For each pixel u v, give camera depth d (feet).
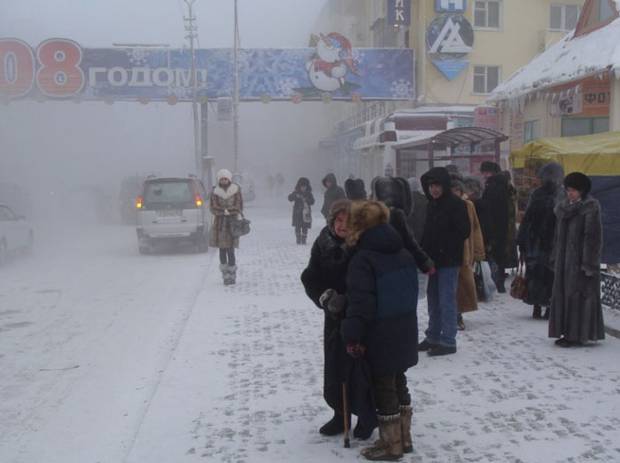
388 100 112.78
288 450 17.54
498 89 69.72
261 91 114.62
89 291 42.83
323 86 113.70
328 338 17.57
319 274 17.53
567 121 59.06
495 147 51.57
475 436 18.06
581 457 16.62
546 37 103.30
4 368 26.07
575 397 20.72
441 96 105.09
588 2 59.82
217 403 21.16
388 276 16.15
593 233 25.07
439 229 25.07
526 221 30.14
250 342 28.37
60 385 23.89
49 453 18.17
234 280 42.80
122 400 22.13
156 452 17.70
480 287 33.55
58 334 31.42
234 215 42.19
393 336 16.26
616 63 50.49
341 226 17.19
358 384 16.80
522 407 20.03
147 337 30.40
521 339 27.45
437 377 22.94
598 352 25.35
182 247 68.54
